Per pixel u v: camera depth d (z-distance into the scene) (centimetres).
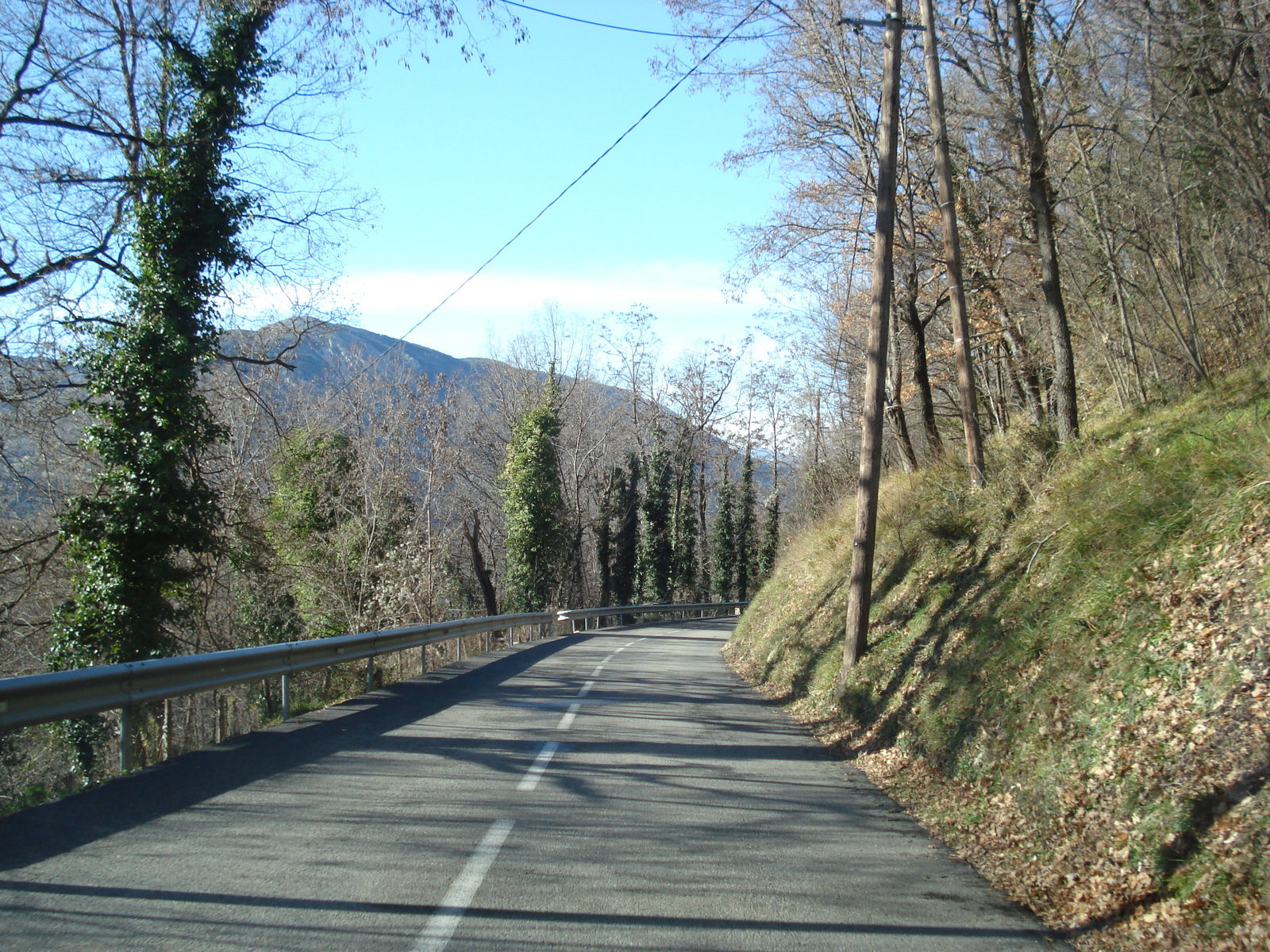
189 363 1731
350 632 2658
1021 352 2139
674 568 6275
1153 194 1393
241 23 1783
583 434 5725
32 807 662
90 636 1636
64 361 1730
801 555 2425
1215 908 457
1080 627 805
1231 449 842
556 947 434
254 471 2916
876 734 1023
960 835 671
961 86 1845
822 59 2016
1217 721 582
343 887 503
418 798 702
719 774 851
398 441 3167
